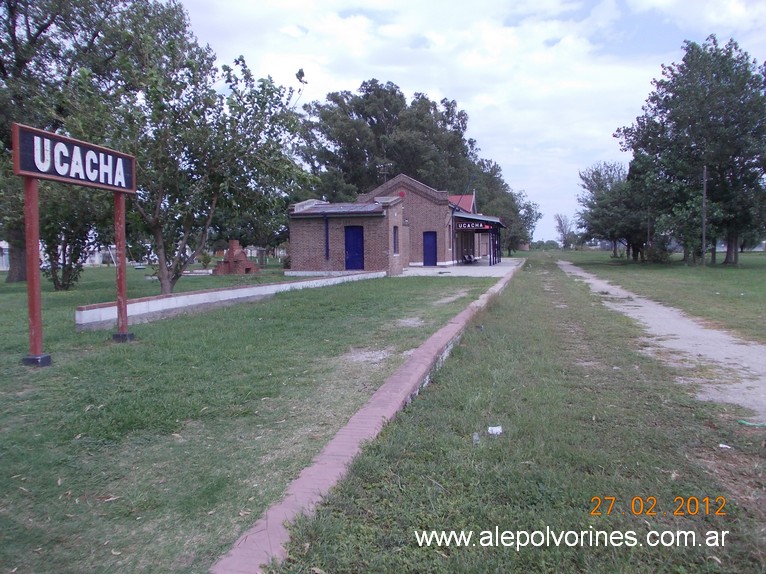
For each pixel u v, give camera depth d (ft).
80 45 83.71
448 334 27.35
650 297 58.34
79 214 42.39
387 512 11.23
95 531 10.67
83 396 18.40
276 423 16.02
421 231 122.83
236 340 27.22
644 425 16.72
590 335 33.27
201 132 39.50
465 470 13.05
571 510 11.39
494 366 23.97
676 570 9.59
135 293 55.11
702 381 22.41
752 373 23.79
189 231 42.60
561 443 14.82
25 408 17.37
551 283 80.43
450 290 54.03
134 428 15.79
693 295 58.90
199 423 16.19
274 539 9.95
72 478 12.87
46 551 10.05
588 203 174.70
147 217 39.78
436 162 196.44
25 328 31.17
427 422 16.40
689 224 128.26
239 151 40.93
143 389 19.08
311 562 9.50
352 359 23.39
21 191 51.29
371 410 16.38
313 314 36.29
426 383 20.99
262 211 45.01
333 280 63.16
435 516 11.12
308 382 19.94
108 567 9.50
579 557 9.93
